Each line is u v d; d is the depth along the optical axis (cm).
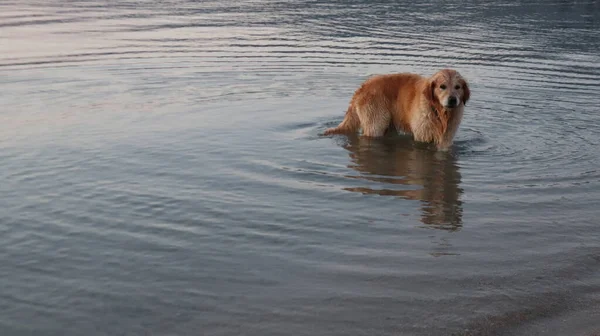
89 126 1012
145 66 1466
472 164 855
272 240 620
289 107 1145
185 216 677
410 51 1652
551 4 2653
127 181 779
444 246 607
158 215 679
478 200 726
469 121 1059
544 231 641
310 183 779
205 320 483
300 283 537
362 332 465
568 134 979
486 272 555
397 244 612
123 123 1031
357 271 558
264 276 549
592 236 629
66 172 809
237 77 1368
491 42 1788
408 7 2572
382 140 983
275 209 696
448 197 735
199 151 895
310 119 1074
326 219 670
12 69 1429
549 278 545
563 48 1703
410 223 662
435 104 925
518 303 504
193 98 1199
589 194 741
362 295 516
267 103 1170
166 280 543
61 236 630
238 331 469
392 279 543
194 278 546
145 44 1747
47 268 566
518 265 568
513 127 1021
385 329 469
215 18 2284
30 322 483
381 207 705
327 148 928
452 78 911
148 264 572
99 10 2525
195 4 2728
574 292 521
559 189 757
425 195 742
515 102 1172
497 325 472
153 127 1011
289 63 1503
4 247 605
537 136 972
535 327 470
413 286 531
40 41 1788
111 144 923
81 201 718
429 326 472
